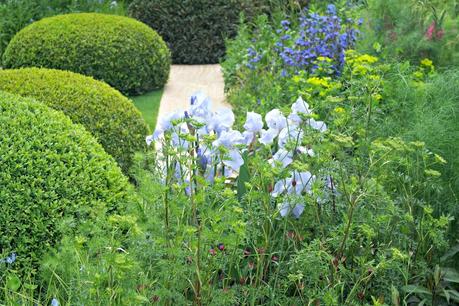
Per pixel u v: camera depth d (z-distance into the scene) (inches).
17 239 161.9
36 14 479.2
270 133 153.7
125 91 392.5
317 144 142.7
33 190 165.8
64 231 134.3
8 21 451.2
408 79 223.1
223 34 467.2
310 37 326.0
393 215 142.1
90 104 246.1
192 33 465.4
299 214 143.3
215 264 126.7
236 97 336.5
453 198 167.3
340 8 366.6
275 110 153.9
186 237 124.3
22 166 167.0
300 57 311.3
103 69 382.9
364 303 132.3
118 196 179.0
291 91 280.2
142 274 118.6
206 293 123.3
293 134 151.9
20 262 160.6
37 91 245.0
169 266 117.9
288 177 134.5
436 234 137.2
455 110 189.6
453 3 281.7
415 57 279.6
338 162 143.8
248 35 410.9
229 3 464.8
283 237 134.2
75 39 382.9
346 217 130.0
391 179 158.6
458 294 142.6
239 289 132.1
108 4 501.7
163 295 115.8
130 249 120.7
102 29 388.2
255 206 140.3
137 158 134.0
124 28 391.5
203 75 436.8
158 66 397.7
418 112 194.5
